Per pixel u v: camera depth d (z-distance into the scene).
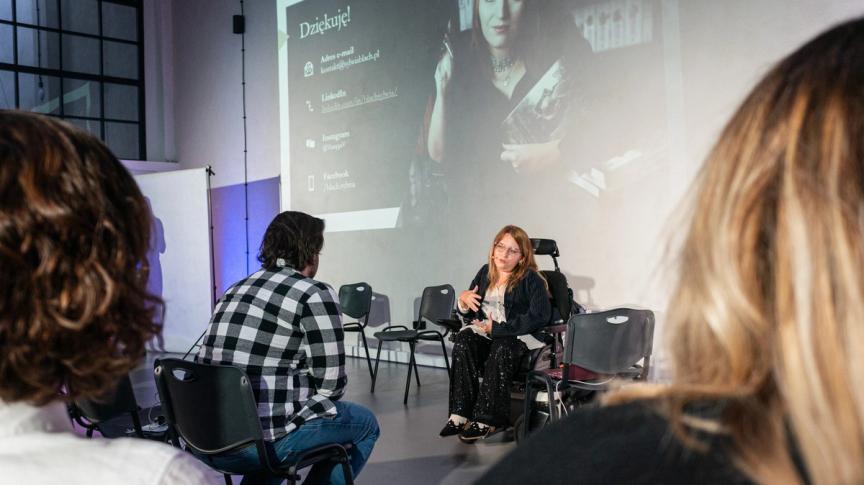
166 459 0.48
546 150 4.84
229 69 7.63
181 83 8.34
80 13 7.87
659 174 4.27
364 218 6.16
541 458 0.32
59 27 7.71
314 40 6.61
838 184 0.27
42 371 0.45
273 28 7.08
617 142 4.46
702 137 4.09
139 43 8.32
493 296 3.67
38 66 7.57
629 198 4.41
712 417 0.28
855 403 0.25
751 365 0.29
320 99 6.57
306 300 1.92
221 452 1.85
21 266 0.43
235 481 2.93
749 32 3.91
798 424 0.26
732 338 0.29
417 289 5.74
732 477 0.27
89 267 0.45
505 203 5.09
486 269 3.84
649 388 0.33
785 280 0.28
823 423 0.25
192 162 8.20
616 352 2.80
